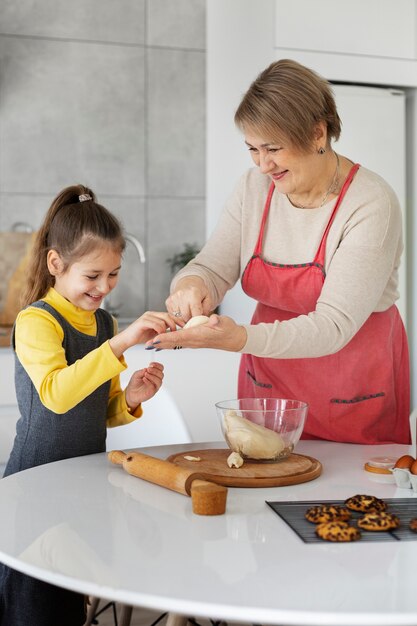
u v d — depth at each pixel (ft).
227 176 12.44
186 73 12.90
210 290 6.05
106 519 3.99
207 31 12.23
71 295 5.57
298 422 5.00
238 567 3.32
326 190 5.66
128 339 5.02
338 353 5.91
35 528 3.84
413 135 12.54
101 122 12.61
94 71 12.53
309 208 5.79
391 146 12.17
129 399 5.78
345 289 5.25
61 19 12.35
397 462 4.80
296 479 4.66
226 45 12.13
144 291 12.98
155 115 12.83
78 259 5.47
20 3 12.16
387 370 5.94
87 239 5.43
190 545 3.60
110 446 7.06
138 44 12.69
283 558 3.43
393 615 2.84
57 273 5.60
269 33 11.68
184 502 4.30
